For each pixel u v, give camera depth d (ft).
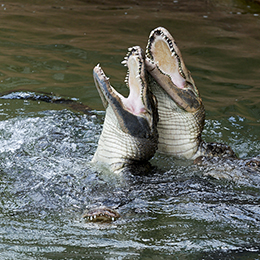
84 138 62.28
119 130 51.85
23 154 55.42
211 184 50.34
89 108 73.46
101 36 106.63
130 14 128.06
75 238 37.99
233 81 84.23
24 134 61.77
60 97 76.18
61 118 67.82
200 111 56.80
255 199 47.09
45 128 63.98
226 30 115.44
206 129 66.95
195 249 36.63
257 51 99.81
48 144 59.00
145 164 53.98
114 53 95.30
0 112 68.74
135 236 38.60
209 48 100.48
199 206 44.68
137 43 101.76
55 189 47.32
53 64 89.20
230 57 95.86
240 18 128.47
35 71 85.76
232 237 38.88
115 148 52.34
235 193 48.39
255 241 38.32
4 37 101.96
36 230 39.17
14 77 82.43
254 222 41.83
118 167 52.16
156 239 38.11
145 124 51.85
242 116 71.36
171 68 55.62
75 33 108.27
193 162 56.75
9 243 36.63
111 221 41.22
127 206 44.57
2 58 90.17
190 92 55.62
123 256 35.12
